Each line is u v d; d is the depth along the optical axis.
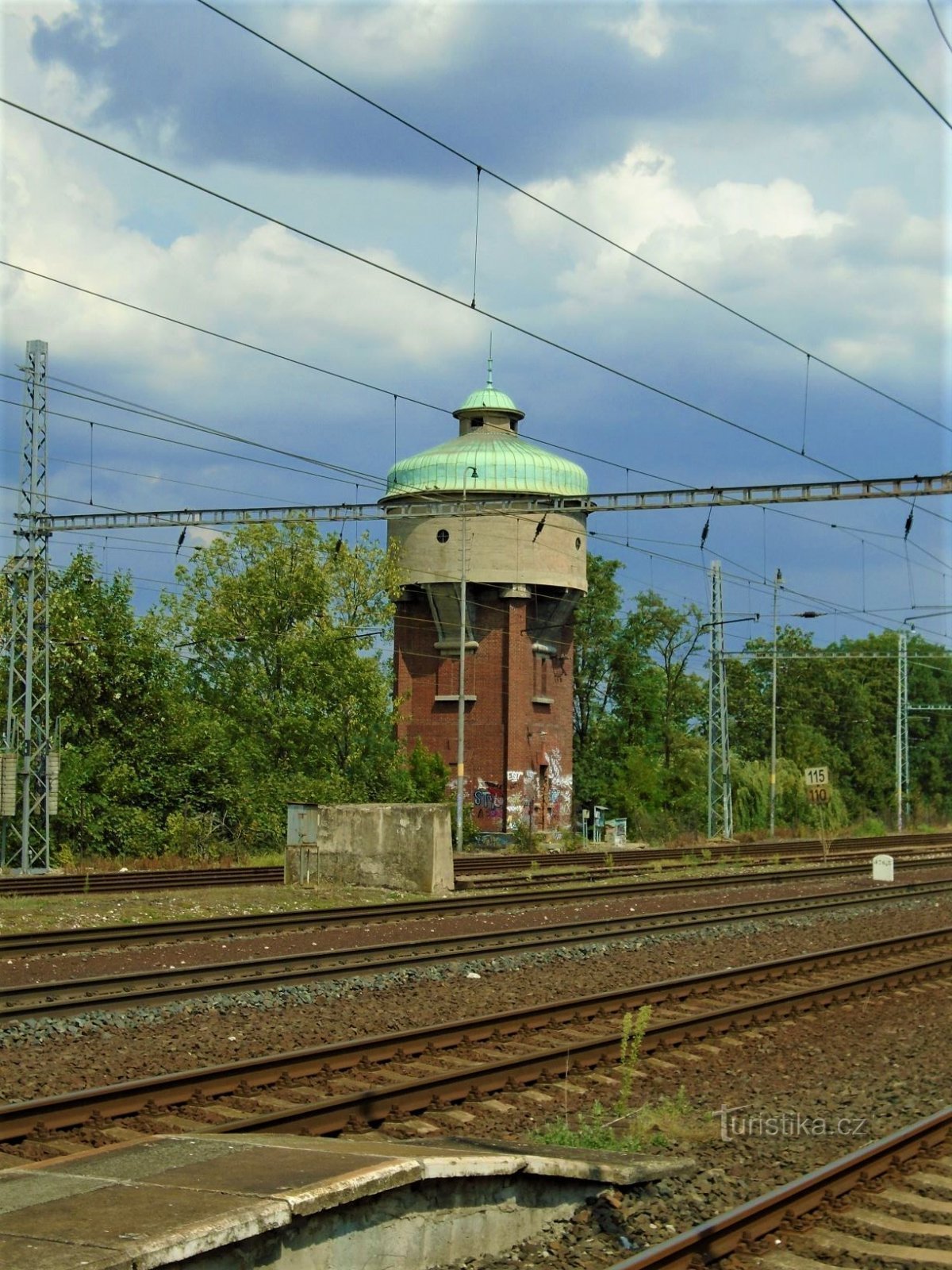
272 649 53.84
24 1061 13.36
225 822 49.22
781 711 100.75
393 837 33.41
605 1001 17.05
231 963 19.23
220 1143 9.20
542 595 63.75
